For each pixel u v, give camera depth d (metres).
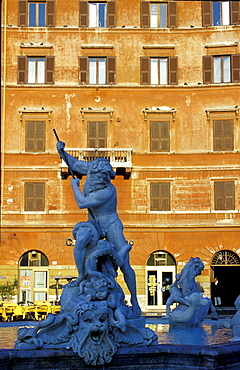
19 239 47.31
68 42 49.19
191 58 49.09
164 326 15.30
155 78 49.25
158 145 48.38
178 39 49.25
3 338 13.00
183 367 9.95
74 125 48.53
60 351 9.66
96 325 9.74
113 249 11.81
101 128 48.56
